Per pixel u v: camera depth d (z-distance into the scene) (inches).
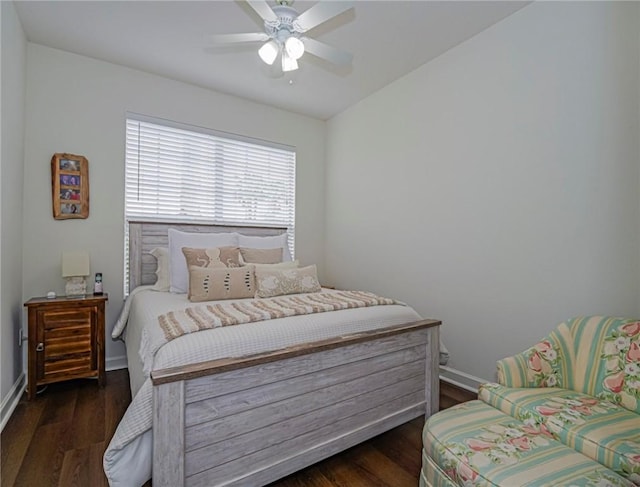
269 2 88.0
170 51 109.8
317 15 71.0
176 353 53.1
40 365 93.0
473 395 98.0
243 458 55.3
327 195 168.9
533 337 87.0
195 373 50.1
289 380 60.1
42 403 90.0
